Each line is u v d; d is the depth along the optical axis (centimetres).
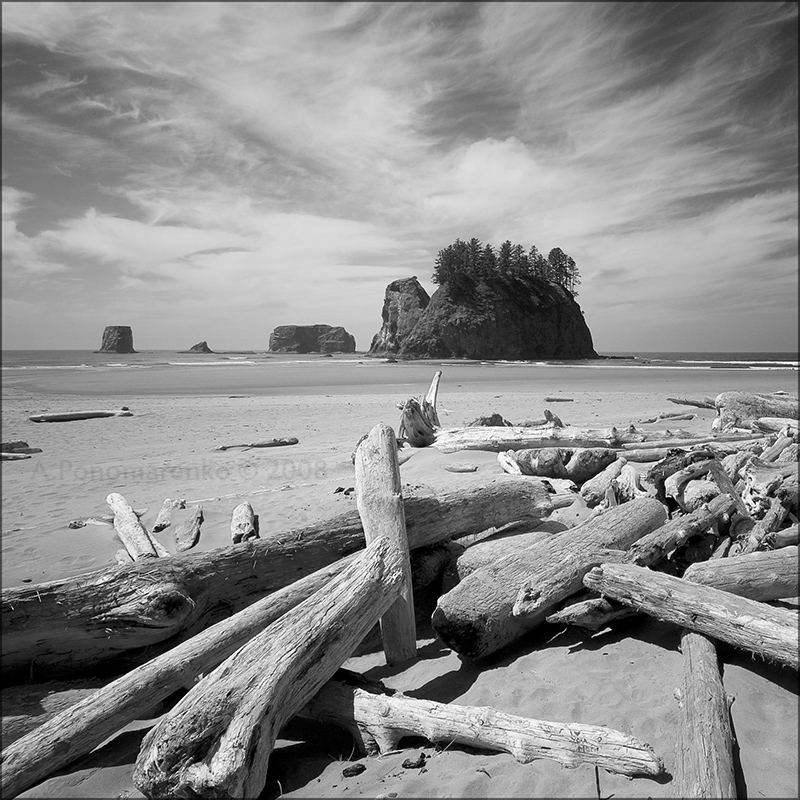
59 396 2645
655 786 262
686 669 322
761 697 316
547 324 11556
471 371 4684
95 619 390
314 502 792
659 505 500
